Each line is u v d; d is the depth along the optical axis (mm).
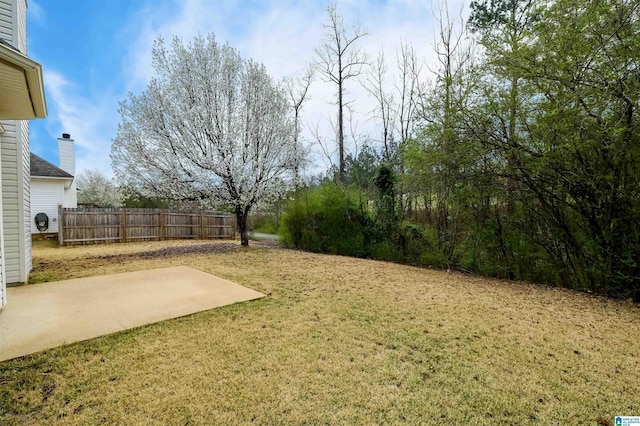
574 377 2350
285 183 9422
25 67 2758
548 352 2744
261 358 2479
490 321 3473
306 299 4082
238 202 8906
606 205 4613
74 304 3676
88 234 10297
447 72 8359
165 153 8164
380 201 8242
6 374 2174
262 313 3486
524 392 2145
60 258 7285
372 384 2174
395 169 8203
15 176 4660
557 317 3686
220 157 8359
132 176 8289
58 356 2430
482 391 2137
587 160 4602
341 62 14500
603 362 2594
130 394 1989
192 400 1947
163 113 8125
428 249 7230
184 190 8531
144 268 5969
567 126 4426
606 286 4840
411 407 1945
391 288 4824
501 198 5852
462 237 6578
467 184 5980
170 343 2693
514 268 5922
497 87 5289
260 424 1766
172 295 4094
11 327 2965
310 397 2008
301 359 2480
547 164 4797
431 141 6176
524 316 3684
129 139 8062
